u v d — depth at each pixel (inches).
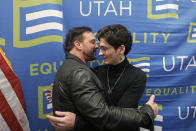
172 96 62.5
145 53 60.4
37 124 58.4
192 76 62.6
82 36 40.8
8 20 54.8
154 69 61.1
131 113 34.3
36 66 56.9
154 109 37.3
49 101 54.0
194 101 63.4
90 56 42.1
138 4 59.2
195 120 64.4
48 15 56.1
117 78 43.6
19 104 54.9
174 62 61.6
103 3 58.1
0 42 54.7
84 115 34.4
